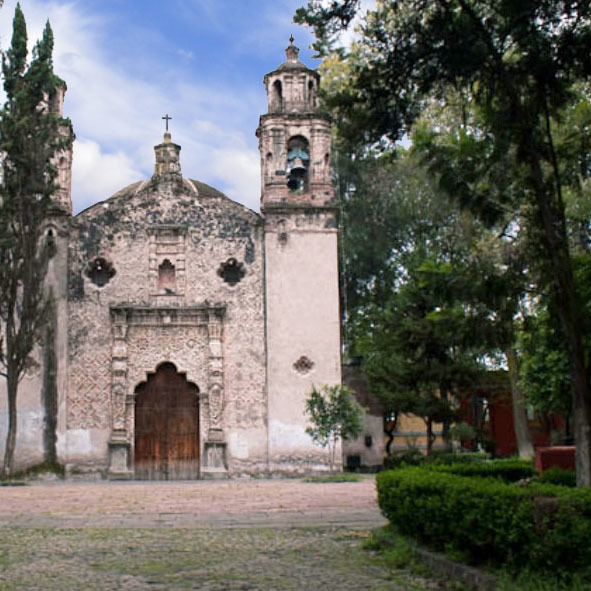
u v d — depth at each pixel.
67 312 32.03
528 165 12.76
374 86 13.34
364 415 33.38
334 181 45.06
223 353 32.50
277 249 33.22
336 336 32.72
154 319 32.50
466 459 30.88
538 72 12.37
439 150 13.14
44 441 31.02
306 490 23.75
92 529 15.20
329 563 11.44
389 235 45.97
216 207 33.56
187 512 17.88
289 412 32.12
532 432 43.84
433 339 32.41
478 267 12.87
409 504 11.83
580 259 13.45
